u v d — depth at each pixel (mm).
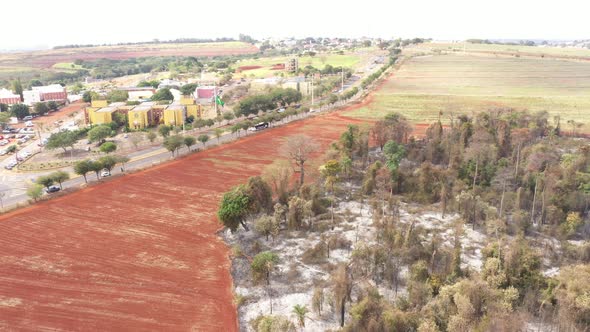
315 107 178750
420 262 59438
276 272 62688
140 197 90000
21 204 85500
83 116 194750
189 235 73938
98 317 53375
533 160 90250
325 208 82125
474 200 77500
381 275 61062
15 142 148125
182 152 122000
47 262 65250
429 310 48781
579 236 71688
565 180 80812
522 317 49875
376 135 121375
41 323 52312
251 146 127375
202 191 93438
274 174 86125
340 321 52844
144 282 60500
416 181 88875
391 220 72125
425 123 152125
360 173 99000
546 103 182250
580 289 49250
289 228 74688
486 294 50625
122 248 69438
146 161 113875
